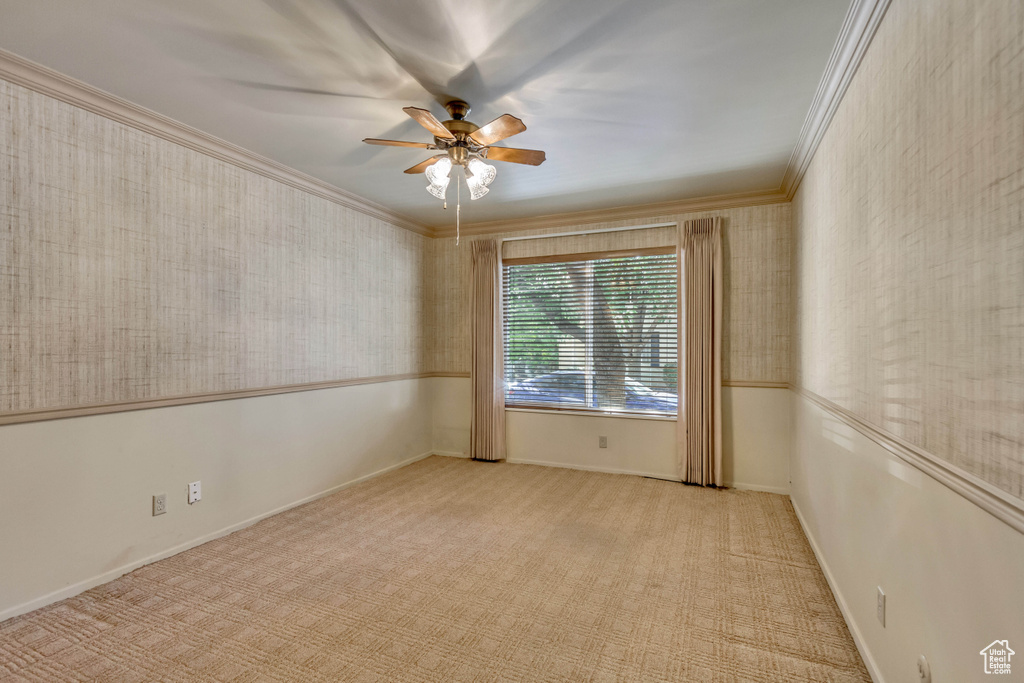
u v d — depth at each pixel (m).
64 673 1.80
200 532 2.91
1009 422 0.95
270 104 2.52
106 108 2.45
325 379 3.83
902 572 1.50
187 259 2.86
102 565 2.45
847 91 2.13
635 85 2.31
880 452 1.70
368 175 3.57
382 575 2.54
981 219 1.07
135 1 1.73
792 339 3.70
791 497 3.71
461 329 5.12
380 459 4.42
